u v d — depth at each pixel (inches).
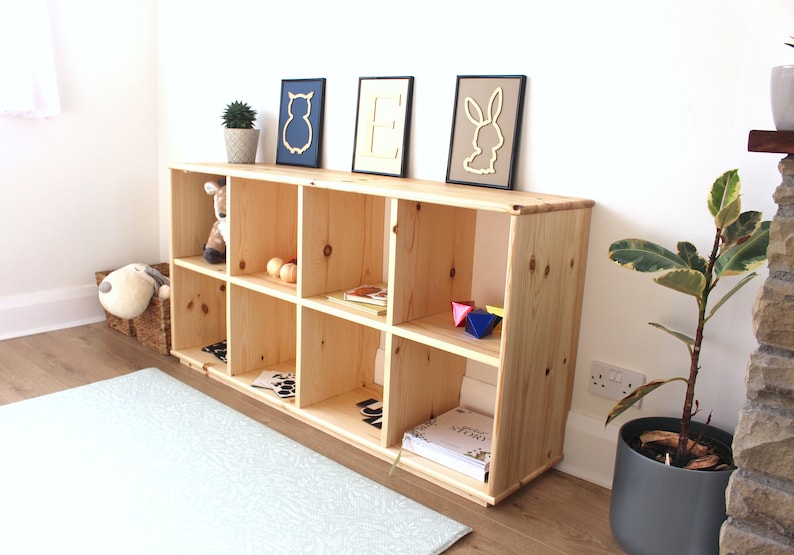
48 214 106.6
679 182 60.6
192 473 66.1
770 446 43.2
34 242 105.7
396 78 79.8
